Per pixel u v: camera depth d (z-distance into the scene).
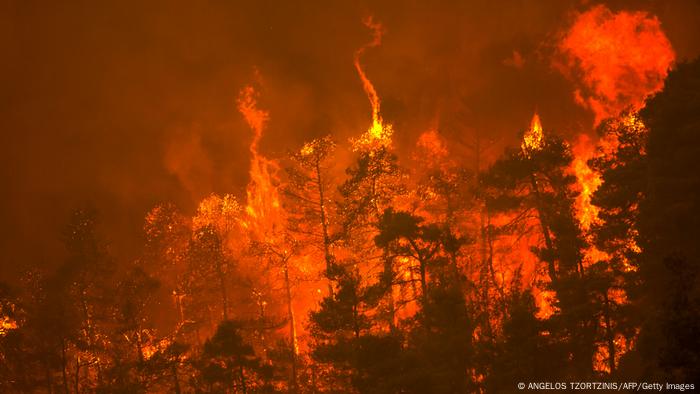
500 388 30.45
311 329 34.12
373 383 29.84
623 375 30.53
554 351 30.33
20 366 39.19
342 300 32.19
